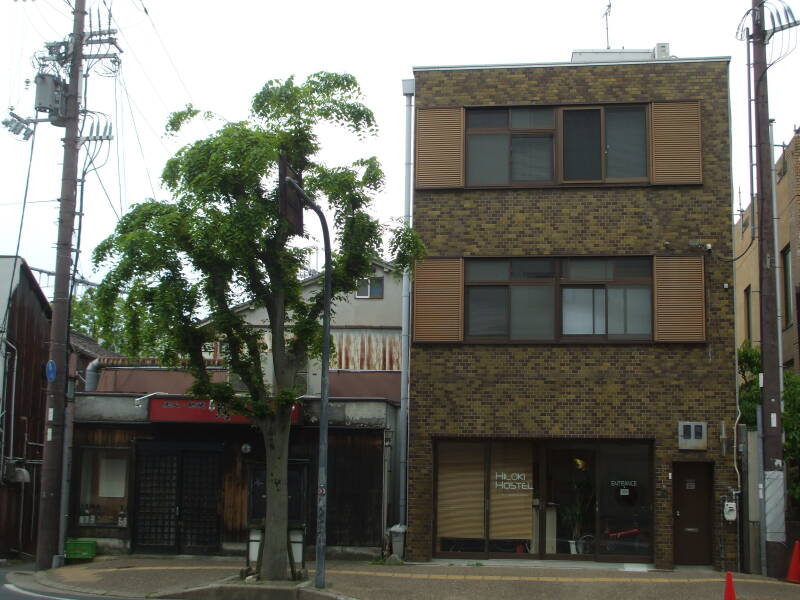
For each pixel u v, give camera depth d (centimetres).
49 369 1919
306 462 2016
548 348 1961
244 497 2052
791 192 2298
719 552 1844
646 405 1922
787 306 2378
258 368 1675
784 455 1855
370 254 1667
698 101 1989
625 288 1970
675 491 1917
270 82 1683
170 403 2048
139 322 1612
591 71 2023
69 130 1956
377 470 2005
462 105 2044
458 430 1958
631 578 1691
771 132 1928
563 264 1991
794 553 1658
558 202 2000
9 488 2281
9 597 1500
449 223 2017
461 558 1945
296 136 1650
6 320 2259
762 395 1794
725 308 1933
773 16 1811
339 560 1973
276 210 1571
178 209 1577
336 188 1597
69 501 2081
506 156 2031
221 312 1631
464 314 1991
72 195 1950
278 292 1681
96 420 2100
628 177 1994
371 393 2438
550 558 1933
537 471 1961
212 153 1534
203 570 1803
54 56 1973
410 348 2009
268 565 1622
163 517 2070
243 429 2072
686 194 1970
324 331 1587
